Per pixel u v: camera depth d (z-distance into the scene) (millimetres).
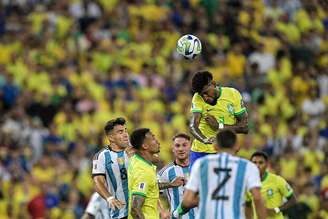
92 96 77812
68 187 67875
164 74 82688
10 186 67812
